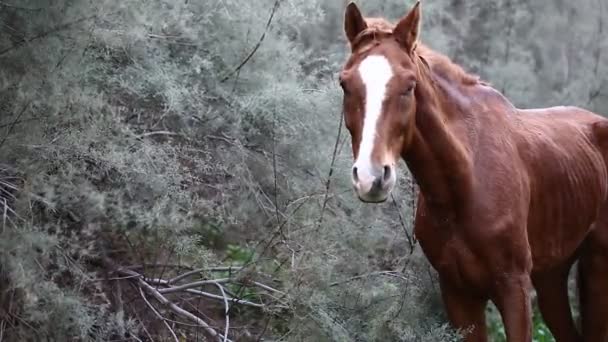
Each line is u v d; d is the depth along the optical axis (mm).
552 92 9172
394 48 4297
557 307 5949
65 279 4922
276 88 5555
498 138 4883
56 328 4477
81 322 4414
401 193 5867
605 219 5723
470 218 4707
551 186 5195
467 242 4746
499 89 8648
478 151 4785
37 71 4664
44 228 4629
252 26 5836
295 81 5957
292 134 5750
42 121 4609
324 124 5840
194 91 5340
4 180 4887
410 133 4301
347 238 5527
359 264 5535
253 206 5734
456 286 4941
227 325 5246
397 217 5887
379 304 5289
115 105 5484
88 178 4898
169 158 5305
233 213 5684
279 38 6062
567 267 5918
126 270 5320
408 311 5293
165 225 4906
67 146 4656
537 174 5098
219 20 5840
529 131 5199
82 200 4707
